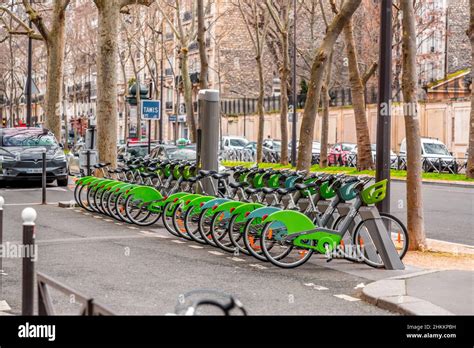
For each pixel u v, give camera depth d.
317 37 58.00
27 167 27.11
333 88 60.62
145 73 76.50
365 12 47.94
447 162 38.16
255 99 66.44
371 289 8.94
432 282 9.38
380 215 11.39
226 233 12.37
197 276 10.27
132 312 7.99
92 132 26.52
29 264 6.39
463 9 55.41
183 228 13.92
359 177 11.45
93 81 81.69
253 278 10.16
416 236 12.83
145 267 10.96
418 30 47.19
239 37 66.44
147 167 17.67
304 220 10.93
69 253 12.25
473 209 21.12
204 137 16.42
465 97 47.72
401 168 41.22
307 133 16.36
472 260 11.85
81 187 19.28
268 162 51.75
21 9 64.06
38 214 18.27
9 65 71.25
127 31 52.00
